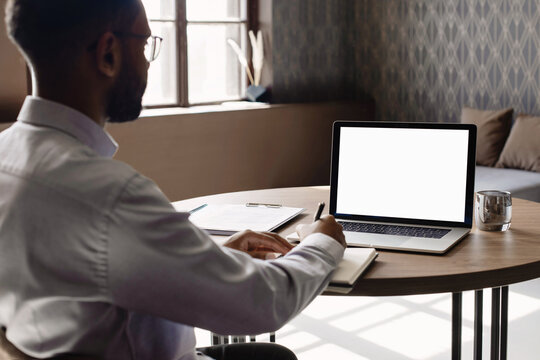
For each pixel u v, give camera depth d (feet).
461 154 6.02
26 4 2.99
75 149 3.05
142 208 2.90
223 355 5.16
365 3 19.15
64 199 2.87
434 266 4.88
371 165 6.27
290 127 17.04
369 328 9.91
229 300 3.07
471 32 17.04
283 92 17.88
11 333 3.27
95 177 2.90
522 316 10.25
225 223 6.01
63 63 3.09
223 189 15.78
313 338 9.59
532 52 15.93
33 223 2.89
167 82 16.08
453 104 17.70
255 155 16.34
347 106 18.42
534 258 5.06
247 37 17.57
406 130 6.18
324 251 3.90
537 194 13.99
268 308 3.24
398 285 4.61
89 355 3.17
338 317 10.34
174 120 14.61
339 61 19.24
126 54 3.23
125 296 2.89
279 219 6.14
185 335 3.58
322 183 18.04
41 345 3.20
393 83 18.92
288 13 17.67
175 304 2.97
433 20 17.78
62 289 2.90
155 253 2.87
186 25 16.11
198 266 2.98
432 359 8.87
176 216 3.00
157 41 4.33
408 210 6.14
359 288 4.59
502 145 15.79
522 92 16.25
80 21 3.02
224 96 17.35
